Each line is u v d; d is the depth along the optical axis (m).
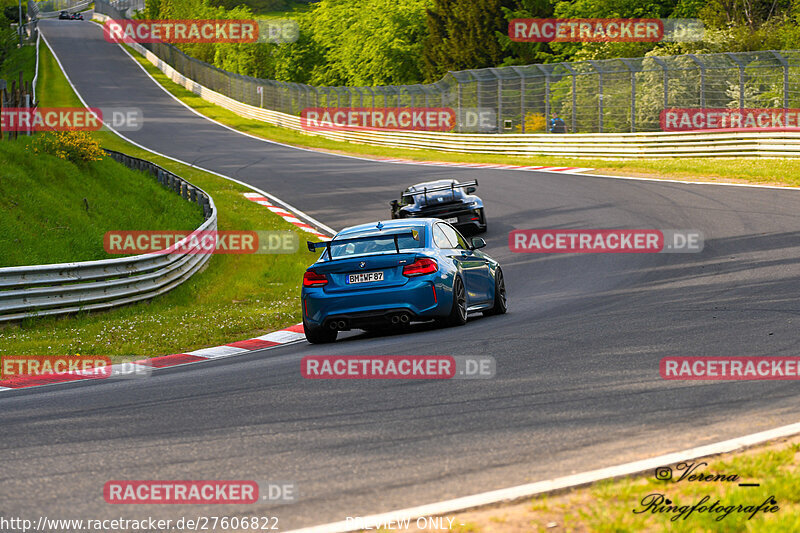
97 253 29.59
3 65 139.75
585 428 8.56
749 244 25.66
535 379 10.98
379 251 16.17
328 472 7.62
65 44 173.62
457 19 114.25
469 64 111.69
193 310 23.61
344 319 15.86
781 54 47.97
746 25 74.69
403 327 17.81
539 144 59.62
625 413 9.05
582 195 40.84
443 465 7.63
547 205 39.34
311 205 45.81
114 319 22.31
